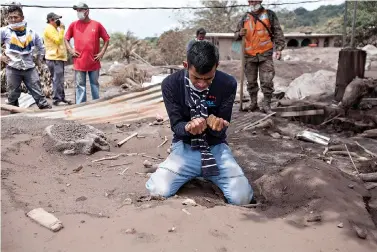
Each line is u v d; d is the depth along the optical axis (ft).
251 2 20.35
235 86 10.83
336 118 21.09
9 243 8.05
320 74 30.83
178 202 9.86
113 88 37.35
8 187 10.48
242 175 10.80
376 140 18.03
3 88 29.71
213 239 8.17
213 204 10.27
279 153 14.53
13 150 13.20
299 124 20.90
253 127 17.99
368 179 12.75
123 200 10.22
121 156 13.96
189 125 10.08
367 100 23.50
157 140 15.99
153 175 10.89
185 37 98.73
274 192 11.18
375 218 10.18
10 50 21.20
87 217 9.09
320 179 11.09
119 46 86.48
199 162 10.77
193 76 9.55
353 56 22.90
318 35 76.48
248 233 8.53
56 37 24.85
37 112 19.26
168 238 8.12
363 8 68.23
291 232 8.70
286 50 60.85
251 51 20.76
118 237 8.16
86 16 22.04
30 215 9.00
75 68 22.74
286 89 31.50
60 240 8.15
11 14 20.88
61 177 11.86
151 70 49.24
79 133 14.35
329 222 9.18
